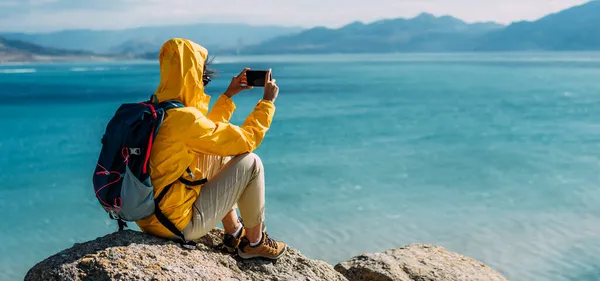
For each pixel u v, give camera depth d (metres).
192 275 3.39
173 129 3.24
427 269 5.05
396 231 12.27
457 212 13.87
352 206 14.32
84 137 28.03
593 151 24.23
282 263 4.00
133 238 3.58
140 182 3.20
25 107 44.62
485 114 40.78
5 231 12.12
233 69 151.38
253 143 3.48
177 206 3.41
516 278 9.71
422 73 116.12
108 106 45.59
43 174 18.31
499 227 12.60
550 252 10.91
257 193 3.66
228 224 3.88
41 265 3.40
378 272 4.91
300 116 38.22
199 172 3.53
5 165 19.91
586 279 9.64
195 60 3.35
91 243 3.55
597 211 13.97
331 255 10.76
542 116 39.44
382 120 36.19
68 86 75.38
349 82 84.44
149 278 3.26
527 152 23.84
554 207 14.38
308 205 14.35
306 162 20.52
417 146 25.25
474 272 5.15
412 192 15.98
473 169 19.66
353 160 21.12
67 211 13.73
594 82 80.88
